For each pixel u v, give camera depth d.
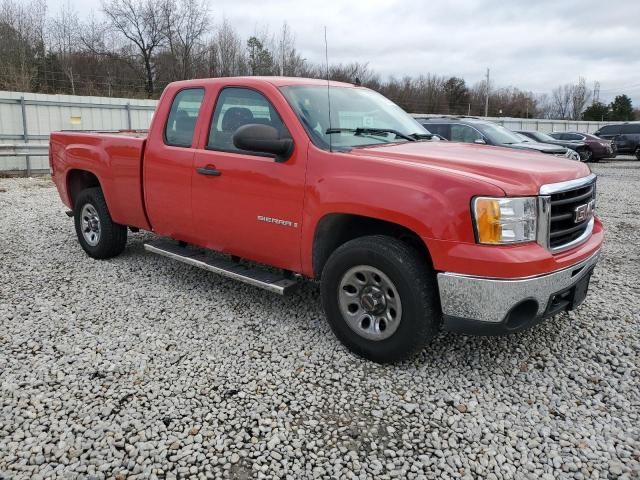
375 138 4.07
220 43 34.91
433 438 2.79
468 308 3.03
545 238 3.12
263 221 3.93
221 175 4.15
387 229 3.59
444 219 3.01
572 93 79.12
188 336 3.93
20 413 2.93
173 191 4.61
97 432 2.78
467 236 2.98
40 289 4.87
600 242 3.76
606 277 5.49
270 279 4.00
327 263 3.60
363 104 4.48
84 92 26.91
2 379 3.27
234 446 2.70
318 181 3.55
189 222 4.56
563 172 3.39
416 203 3.10
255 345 3.79
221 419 2.91
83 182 6.10
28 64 28.55
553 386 3.30
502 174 3.14
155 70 38.91
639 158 25.00
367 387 3.25
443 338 3.91
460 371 3.45
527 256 2.96
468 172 3.18
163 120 4.73
